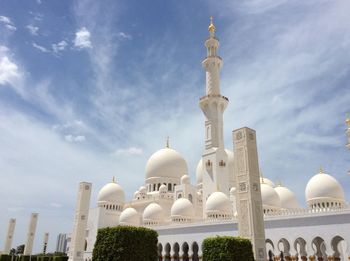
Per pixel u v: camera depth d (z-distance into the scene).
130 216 87.19
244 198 42.91
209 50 91.25
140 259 33.31
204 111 86.75
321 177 67.00
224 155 80.81
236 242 34.53
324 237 50.12
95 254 33.56
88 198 87.12
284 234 54.81
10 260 83.25
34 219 105.12
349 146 61.06
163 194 93.81
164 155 104.31
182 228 71.19
